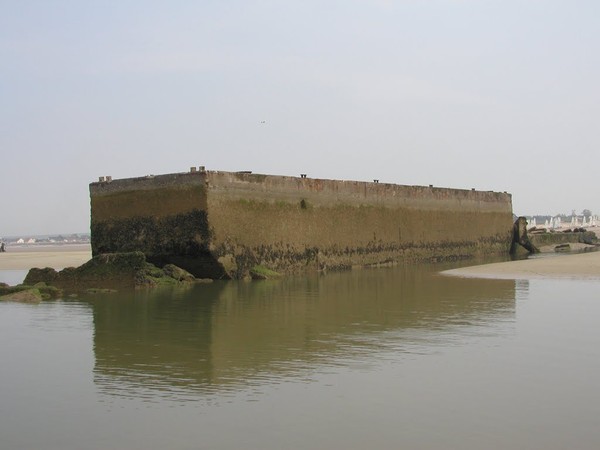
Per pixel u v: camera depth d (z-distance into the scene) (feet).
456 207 190.60
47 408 41.29
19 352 56.59
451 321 67.82
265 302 85.10
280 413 39.14
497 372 47.24
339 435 35.68
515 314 71.77
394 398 41.60
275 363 50.57
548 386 43.78
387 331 62.69
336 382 45.19
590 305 77.77
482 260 183.21
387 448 33.94
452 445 34.17
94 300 91.04
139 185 117.80
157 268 109.29
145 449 34.65
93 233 122.62
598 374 46.50
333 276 126.31
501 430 36.06
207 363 51.03
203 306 82.02
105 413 40.01
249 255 118.93
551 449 33.60
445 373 47.11
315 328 64.90
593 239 266.36
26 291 92.79
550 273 118.83
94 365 51.52
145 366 50.67
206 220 110.83
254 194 120.88
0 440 36.47
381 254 157.17
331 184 142.00
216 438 35.65
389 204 161.38
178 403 41.42
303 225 132.87
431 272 133.28
